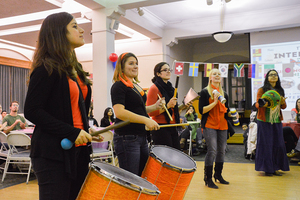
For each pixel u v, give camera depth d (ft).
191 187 11.26
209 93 11.01
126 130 6.28
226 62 38.60
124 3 18.83
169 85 8.94
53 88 4.08
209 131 10.99
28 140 12.59
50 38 4.20
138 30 24.25
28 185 12.05
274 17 23.04
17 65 33.04
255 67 18.80
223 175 13.58
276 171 13.52
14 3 18.51
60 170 3.98
